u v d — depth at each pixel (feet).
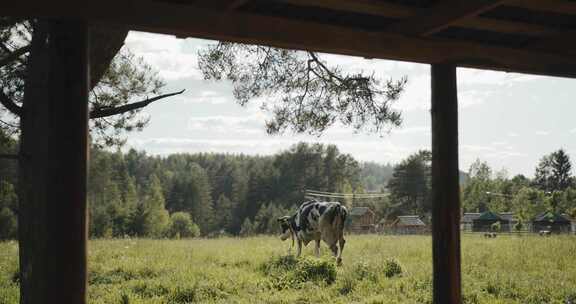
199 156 568.41
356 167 407.64
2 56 26.55
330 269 35.78
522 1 15.03
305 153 357.41
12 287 32.83
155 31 14.74
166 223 275.39
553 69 19.65
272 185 340.18
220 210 366.02
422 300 29.32
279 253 48.32
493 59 18.67
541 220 208.54
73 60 13.91
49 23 14.02
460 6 15.14
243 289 32.73
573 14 16.65
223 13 14.96
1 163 85.81
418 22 16.33
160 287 32.48
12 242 66.49
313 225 49.03
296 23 15.79
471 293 29.96
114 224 247.70
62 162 13.84
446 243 18.63
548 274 36.58
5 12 13.19
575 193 244.42
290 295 30.83
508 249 51.96
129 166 461.37
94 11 13.80
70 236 13.79
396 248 53.57
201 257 44.93
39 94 21.49
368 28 17.48
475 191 296.30
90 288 32.48
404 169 276.41
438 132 18.66
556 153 381.60
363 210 258.78
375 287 32.53
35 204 21.33
